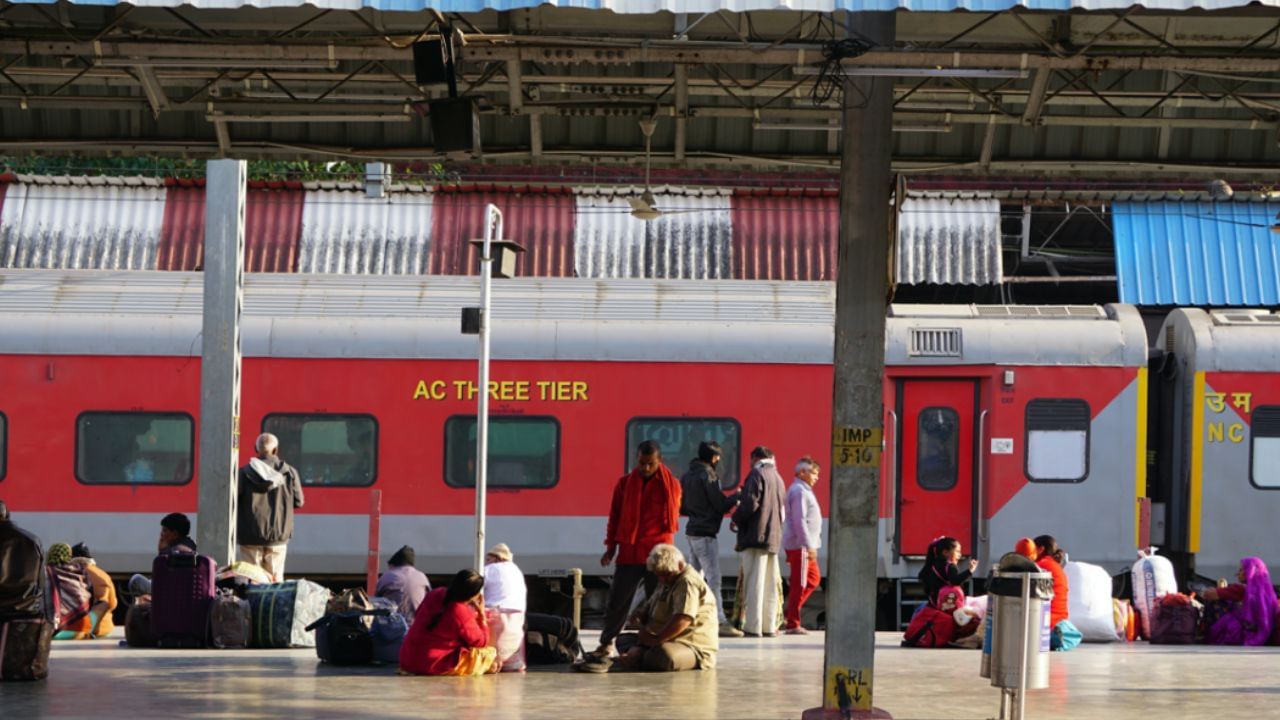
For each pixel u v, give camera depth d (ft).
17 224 86.58
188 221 87.45
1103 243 101.50
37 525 68.74
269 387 69.36
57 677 43.80
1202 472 70.59
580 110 49.01
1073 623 58.08
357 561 68.90
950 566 56.24
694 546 58.54
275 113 49.49
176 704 38.29
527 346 69.41
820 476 68.95
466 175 89.30
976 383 70.33
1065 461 69.82
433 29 39.65
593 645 54.75
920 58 34.35
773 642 56.34
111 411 69.15
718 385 69.31
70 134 51.93
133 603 55.01
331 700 39.34
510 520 68.95
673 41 36.88
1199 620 58.44
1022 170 52.90
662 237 86.12
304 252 86.17
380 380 69.36
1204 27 43.47
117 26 44.04
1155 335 85.81
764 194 86.74
